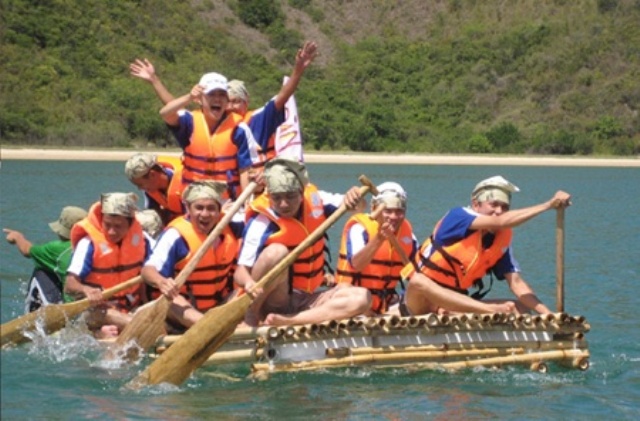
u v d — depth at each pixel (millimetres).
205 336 7590
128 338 7973
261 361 7816
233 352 7859
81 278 8438
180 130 9617
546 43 69250
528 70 67000
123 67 53219
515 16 73312
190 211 8242
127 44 55406
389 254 8633
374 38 71875
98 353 8055
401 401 7352
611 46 68000
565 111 63812
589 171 50781
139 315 7992
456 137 60438
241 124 9648
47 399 7066
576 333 8414
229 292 8688
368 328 7949
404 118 61562
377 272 8648
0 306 9867
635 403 7512
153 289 8812
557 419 7090
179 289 8055
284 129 10875
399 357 7988
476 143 59281
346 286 8352
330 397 7383
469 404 7348
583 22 70938
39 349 8133
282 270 7887
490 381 7910
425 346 8086
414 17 74938
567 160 57969
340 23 73438
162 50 57375
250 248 8117
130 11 58594
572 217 25109
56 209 21234
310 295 8414
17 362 7828
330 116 58250
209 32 63312
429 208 25266
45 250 9055
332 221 8016
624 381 8109
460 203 27234
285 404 7219
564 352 8336
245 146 9609
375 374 7938
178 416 6879
